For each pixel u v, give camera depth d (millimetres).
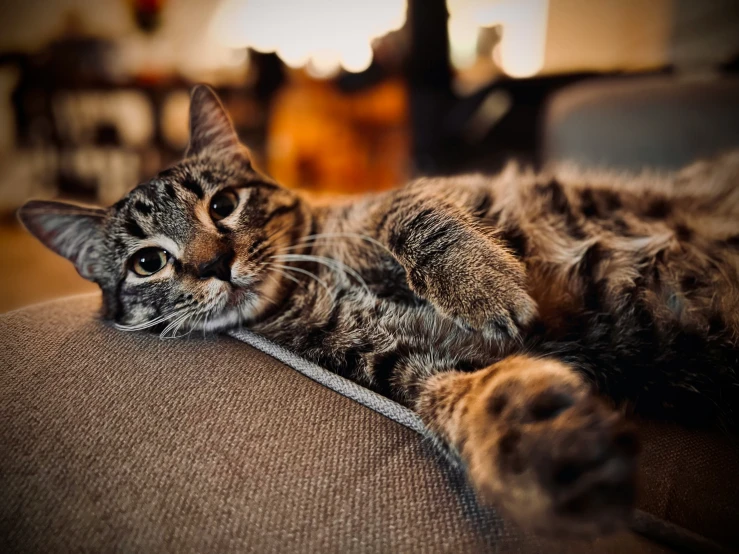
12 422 146
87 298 232
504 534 131
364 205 240
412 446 153
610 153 408
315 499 134
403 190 232
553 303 203
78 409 151
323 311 217
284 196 254
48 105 651
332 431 152
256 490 135
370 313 206
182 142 662
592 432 118
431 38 543
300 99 604
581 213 240
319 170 616
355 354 199
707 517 151
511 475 123
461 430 145
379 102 583
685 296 205
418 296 194
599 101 423
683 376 192
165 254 219
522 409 131
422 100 566
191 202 225
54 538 126
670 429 186
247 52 602
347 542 127
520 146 544
